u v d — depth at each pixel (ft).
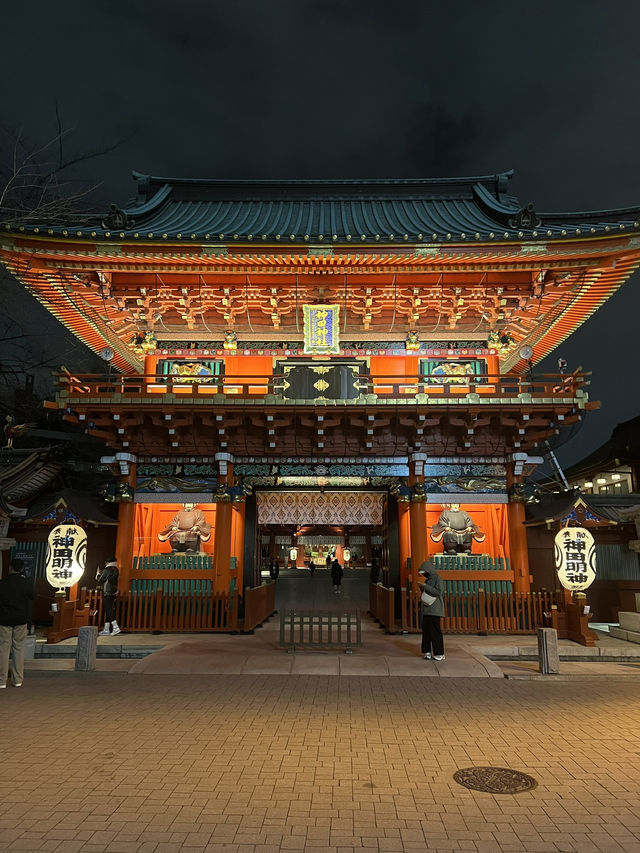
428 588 44.34
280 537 178.40
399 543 62.23
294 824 17.78
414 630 54.60
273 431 57.57
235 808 18.86
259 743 25.40
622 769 22.54
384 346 66.08
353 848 16.38
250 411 56.85
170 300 62.18
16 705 32.19
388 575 62.49
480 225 68.59
